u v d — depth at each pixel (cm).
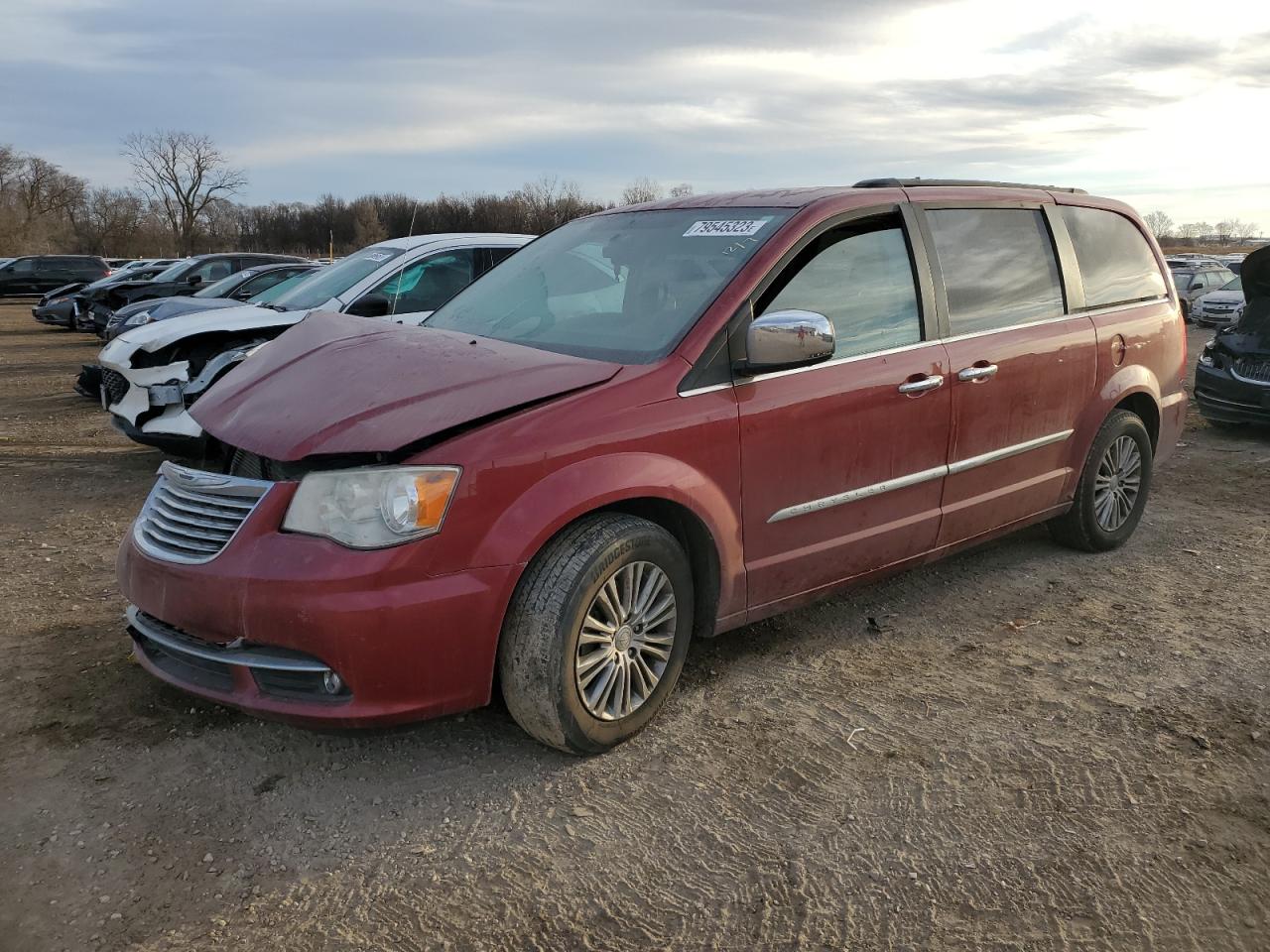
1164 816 274
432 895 241
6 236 7194
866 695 346
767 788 287
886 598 441
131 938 226
